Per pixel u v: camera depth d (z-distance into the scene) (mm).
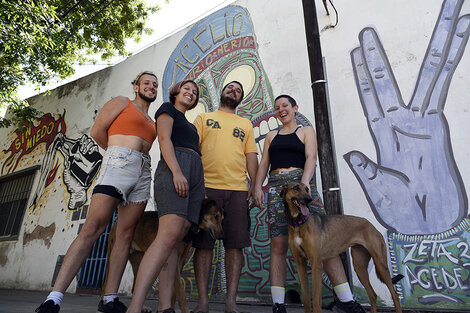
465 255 3201
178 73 6445
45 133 8625
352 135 4184
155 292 5062
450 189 3455
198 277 2641
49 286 6512
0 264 7844
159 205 1956
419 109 3840
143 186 2465
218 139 2922
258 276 4293
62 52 7180
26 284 7004
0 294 5652
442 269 3271
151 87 2688
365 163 4000
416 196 3604
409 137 3818
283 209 2719
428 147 3680
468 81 3637
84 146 7398
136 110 2500
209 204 2576
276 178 2811
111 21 8664
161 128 2100
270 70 5145
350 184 4031
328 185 3041
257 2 5648
